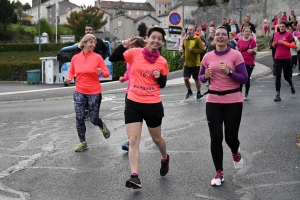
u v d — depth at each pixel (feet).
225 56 19.42
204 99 44.75
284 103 39.73
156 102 19.17
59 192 18.81
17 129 33.35
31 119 37.68
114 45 197.57
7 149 26.89
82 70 26.20
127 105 19.21
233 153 20.13
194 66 43.47
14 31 259.39
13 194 18.69
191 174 20.81
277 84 40.83
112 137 29.27
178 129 30.78
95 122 26.58
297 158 22.84
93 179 20.48
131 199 17.74
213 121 19.31
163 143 20.01
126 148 25.30
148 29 19.24
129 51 19.56
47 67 99.14
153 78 19.15
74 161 23.70
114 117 36.88
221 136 19.19
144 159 23.50
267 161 22.48
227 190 18.54
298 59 60.54
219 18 192.03
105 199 17.83
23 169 22.40
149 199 17.70
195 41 42.57
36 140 29.22
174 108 39.93
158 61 19.22
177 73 71.51
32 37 271.49
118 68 93.15
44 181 20.36
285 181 19.40
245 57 41.04
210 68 19.22
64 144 27.76
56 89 62.95
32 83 99.40
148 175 20.80
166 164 20.33
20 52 174.70
